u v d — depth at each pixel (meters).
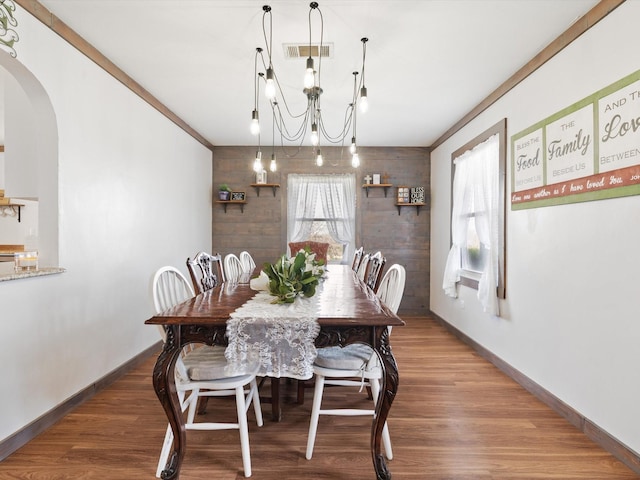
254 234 5.20
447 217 4.47
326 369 1.76
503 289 2.99
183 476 1.65
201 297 2.04
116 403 2.37
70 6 2.05
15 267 2.09
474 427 2.09
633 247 1.75
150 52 2.56
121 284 2.88
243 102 3.51
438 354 3.43
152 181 3.41
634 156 1.73
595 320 1.98
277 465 1.73
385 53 2.55
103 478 1.63
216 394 1.92
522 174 2.74
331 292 2.21
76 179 2.35
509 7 2.03
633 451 1.71
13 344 1.85
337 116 3.90
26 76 2.00
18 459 1.76
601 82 1.96
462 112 3.76
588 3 1.99
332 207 5.17
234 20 2.18
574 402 2.14
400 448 1.87
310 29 2.26
